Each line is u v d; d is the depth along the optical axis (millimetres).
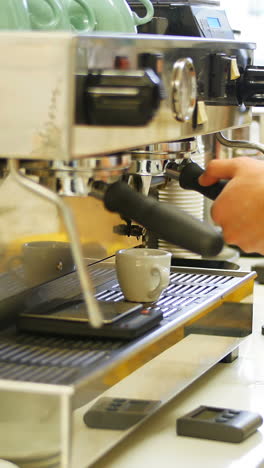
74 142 656
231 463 832
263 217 896
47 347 838
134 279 1017
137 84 708
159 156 956
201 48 886
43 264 975
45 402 700
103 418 814
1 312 895
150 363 914
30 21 868
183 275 1202
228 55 967
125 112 702
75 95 668
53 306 947
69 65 640
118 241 1196
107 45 705
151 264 1015
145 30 1406
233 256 1748
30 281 950
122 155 799
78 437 798
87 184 778
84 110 688
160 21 1397
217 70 927
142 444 875
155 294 1032
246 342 1278
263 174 915
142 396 890
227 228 916
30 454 713
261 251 934
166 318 960
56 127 649
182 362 986
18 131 660
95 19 1021
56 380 720
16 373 745
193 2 1458
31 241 944
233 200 906
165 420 944
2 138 666
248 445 879
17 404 709
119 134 719
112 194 801
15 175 699
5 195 875
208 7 1507
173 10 1408
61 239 1017
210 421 895
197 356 1029
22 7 829
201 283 1153
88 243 1090
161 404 910
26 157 663
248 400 1016
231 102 979
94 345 849
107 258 1158
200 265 1265
